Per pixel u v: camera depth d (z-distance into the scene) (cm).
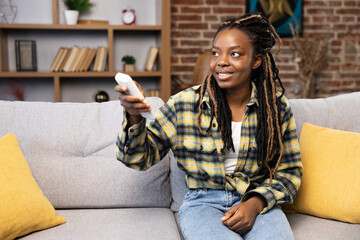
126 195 157
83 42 390
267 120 140
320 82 433
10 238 126
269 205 131
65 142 160
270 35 139
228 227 123
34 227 133
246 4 409
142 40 399
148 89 389
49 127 161
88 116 167
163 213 153
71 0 364
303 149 160
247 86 141
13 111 163
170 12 364
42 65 385
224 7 407
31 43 366
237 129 141
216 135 138
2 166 134
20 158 142
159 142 139
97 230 134
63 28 354
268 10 414
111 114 169
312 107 177
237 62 132
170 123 141
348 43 429
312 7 422
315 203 148
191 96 142
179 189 161
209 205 138
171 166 165
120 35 396
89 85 395
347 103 180
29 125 160
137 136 124
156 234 132
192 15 404
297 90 428
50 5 381
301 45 416
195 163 141
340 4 425
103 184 157
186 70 409
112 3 389
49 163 156
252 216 125
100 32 391
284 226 125
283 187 138
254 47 136
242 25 134
